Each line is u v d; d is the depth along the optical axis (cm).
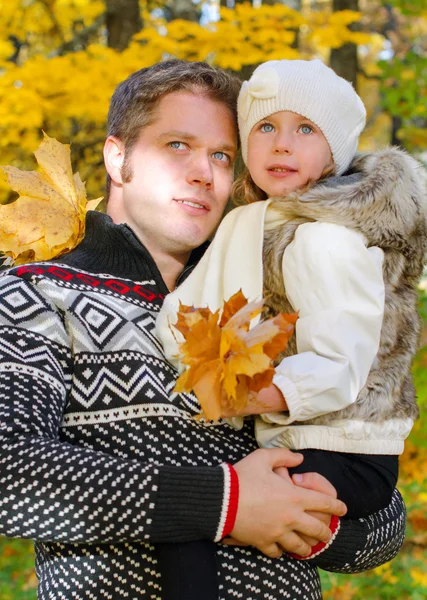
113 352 183
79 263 200
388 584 457
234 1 626
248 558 177
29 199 209
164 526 156
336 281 179
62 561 175
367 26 1060
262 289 190
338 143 209
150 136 209
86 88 478
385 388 184
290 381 172
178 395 182
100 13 641
